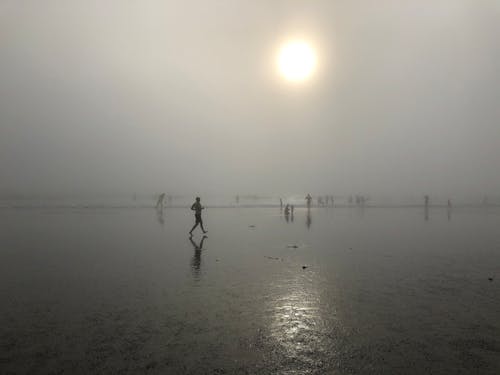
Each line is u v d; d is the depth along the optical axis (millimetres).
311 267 10867
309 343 5379
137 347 5242
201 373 4504
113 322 6246
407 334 5707
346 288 8461
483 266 10984
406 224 25734
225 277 9594
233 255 13008
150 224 25438
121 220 28750
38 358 4906
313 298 7652
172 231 21078
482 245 15312
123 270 10461
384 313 6699
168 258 12375
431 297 7727
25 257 12484
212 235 19234
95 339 5523
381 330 5871
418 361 4805
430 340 5477
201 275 9820
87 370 4582
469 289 8367
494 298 7645
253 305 7180
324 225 25312
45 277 9555
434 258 12344
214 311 6824
